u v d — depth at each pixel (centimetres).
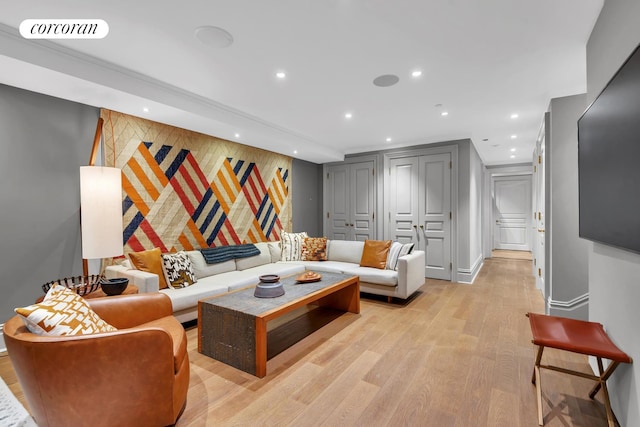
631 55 127
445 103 329
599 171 163
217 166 403
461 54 227
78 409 133
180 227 356
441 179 496
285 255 458
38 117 252
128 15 179
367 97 312
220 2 168
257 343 204
